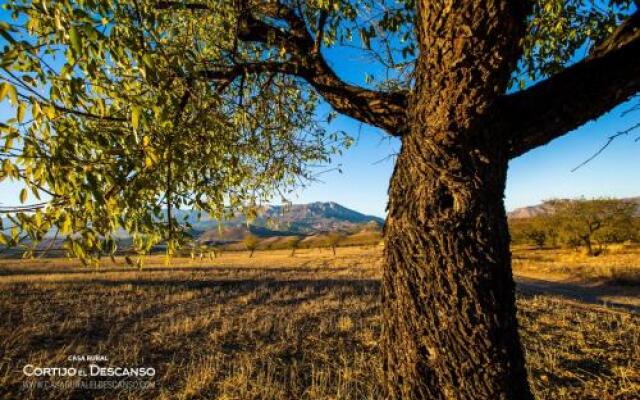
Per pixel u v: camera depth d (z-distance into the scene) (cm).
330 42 357
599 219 3803
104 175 210
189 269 2678
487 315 210
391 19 346
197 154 298
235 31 318
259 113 438
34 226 204
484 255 213
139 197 247
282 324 1059
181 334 985
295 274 2253
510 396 208
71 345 895
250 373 716
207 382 695
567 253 4131
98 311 1237
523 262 3412
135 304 1357
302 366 772
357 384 668
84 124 228
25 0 198
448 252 214
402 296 226
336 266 2906
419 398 216
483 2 171
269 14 345
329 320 1085
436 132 212
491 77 187
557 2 346
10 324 1057
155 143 240
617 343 861
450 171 212
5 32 166
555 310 1166
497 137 215
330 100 304
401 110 267
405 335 223
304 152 494
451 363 210
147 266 3017
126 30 213
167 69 243
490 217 214
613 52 203
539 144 233
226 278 2039
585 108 210
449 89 197
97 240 217
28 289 1603
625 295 1872
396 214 235
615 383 649
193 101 278
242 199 425
